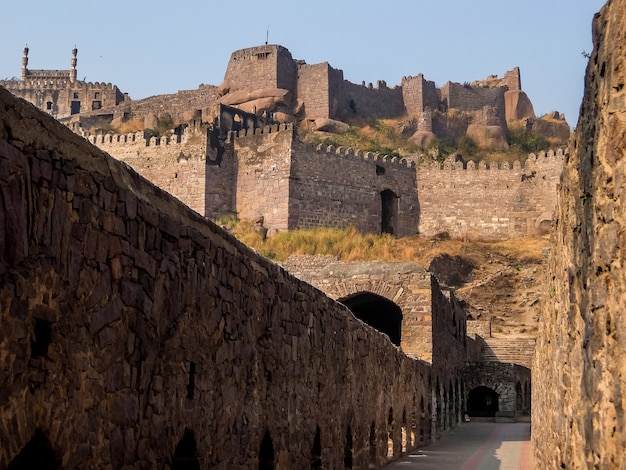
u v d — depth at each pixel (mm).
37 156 8617
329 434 20250
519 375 68062
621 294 8977
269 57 119062
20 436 8148
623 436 8859
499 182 89812
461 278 82250
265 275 15914
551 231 18875
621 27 9227
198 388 12523
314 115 118875
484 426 55969
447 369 49344
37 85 151875
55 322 8820
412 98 130000
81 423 9250
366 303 47406
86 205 9508
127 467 10266
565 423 13984
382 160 87812
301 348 18016
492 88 134000
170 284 11617
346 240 78875
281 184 80500
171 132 91500
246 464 14578
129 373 10414
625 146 9031
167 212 11633
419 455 34250
